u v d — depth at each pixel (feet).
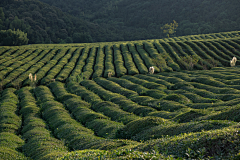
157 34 634.84
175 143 43.01
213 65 231.09
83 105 125.18
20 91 172.04
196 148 38.58
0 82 188.34
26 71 225.15
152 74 208.74
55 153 62.54
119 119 97.86
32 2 603.67
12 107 129.90
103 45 352.08
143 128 70.95
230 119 59.26
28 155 70.03
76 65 252.21
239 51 267.59
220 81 156.76
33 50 309.63
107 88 169.48
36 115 117.29
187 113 79.46
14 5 565.53
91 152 47.67
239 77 154.40
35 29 506.48
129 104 119.03
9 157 65.46
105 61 262.67
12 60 253.03
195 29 597.11
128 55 280.72
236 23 565.53
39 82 199.93
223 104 92.17
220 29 552.41
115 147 58.29
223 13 636.07
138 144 55.11
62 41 506.07
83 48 335.06
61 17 609.42
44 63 257.75
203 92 127.85
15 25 482.28
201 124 55.26
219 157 34.14
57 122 100.42
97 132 86.22
